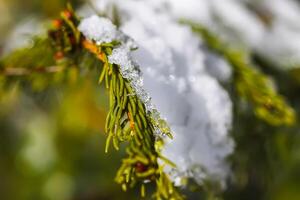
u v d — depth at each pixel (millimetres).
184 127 276
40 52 286
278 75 380
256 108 310
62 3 394
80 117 476
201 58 306
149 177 234
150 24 302
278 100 309
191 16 343
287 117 306
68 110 473
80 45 266
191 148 277
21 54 288
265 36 386
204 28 340
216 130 289
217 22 365
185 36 310
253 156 329
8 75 296
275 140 344
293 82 380
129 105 224
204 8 352
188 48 306
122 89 227
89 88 447
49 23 296
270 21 403
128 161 231
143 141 225
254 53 379
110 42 250
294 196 434
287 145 362
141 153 230
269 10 408
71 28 264
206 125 287
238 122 316
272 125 338
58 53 273
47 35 277
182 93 281
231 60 325
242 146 319
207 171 285
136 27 290
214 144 288
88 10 337
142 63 271
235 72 319
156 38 286
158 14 314
